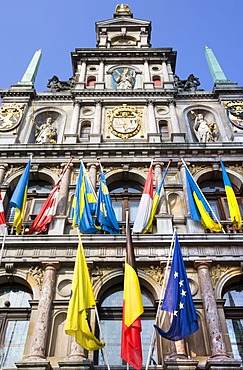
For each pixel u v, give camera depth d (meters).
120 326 15.13
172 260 15.08
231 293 16.12
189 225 17.97
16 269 16.22
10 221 19.39
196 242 16.67
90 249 16.64
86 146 21.75
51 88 28.61
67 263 16.22
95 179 20.33
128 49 30.91
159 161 21.14
